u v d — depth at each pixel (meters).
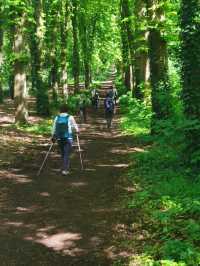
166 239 7.95
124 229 9.07
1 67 38.59
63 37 40.38
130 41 36.00
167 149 14.95
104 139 22.02
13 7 23.45
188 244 7.41
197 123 12.26
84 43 51.91
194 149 12.58
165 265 6.91
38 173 14.38
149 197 10.73
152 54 17.73
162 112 16.81
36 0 30.58
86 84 52.66
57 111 31.23
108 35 61.41
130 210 10.18
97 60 70.12
